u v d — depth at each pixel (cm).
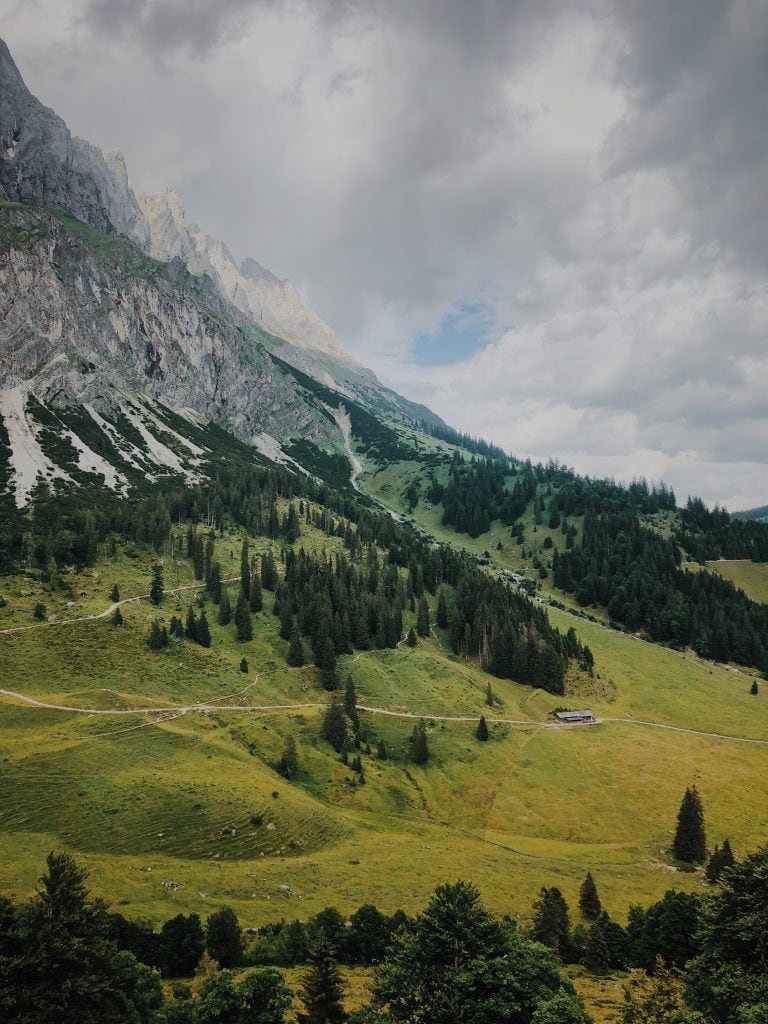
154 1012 4553
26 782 9244
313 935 6481
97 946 4019
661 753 14662
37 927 3938
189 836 8938
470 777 13162
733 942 5016
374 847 9931
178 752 11144
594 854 10944
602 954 6775
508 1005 4025
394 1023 4094
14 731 10856
